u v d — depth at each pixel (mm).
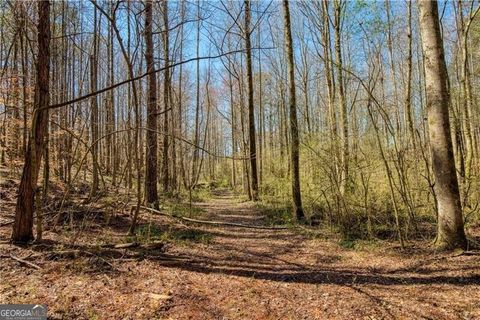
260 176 17812
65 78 11641
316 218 8672
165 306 3338
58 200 7352
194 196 15930
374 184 7438
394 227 6770
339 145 7316
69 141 9398
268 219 9484
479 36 9805
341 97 9656
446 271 4352
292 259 5375
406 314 3227
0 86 7879
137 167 6129
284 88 20016
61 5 10242
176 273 4383
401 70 18031
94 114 10625
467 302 3430
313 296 3729
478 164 8266
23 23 7051
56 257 4422
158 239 6191
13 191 8008
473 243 5371
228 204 14242
